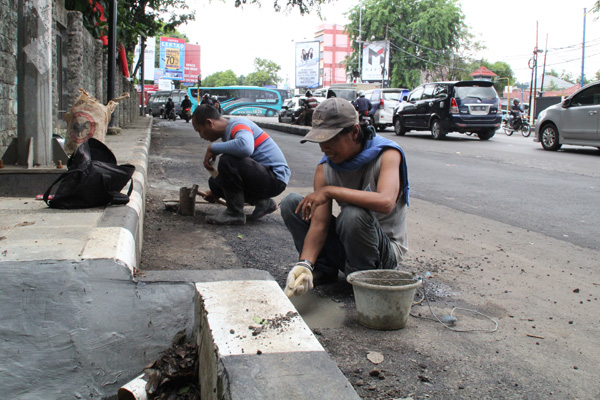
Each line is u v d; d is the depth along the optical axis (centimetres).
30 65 479
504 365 233
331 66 7950
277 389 149
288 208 312
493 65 6550
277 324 188
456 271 369
